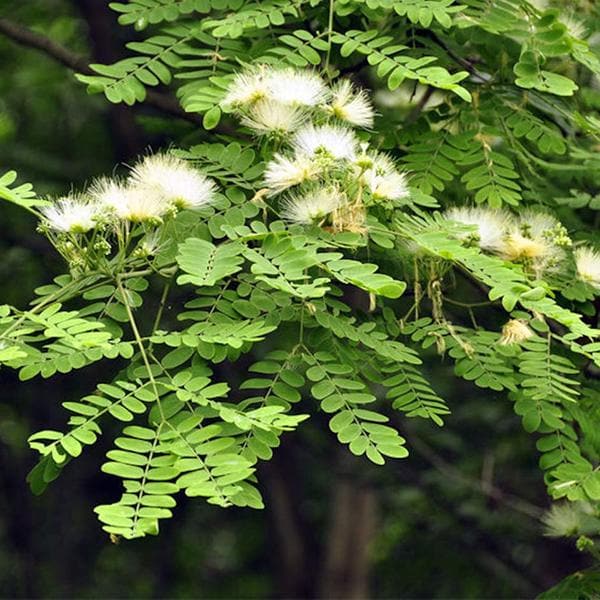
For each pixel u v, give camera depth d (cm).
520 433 1472
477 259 598
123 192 619
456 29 765
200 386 561
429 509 1584
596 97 862
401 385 636
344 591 2358
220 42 755
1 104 1838
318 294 542
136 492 496
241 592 2653
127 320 618
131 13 767
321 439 1712
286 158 644
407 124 785
